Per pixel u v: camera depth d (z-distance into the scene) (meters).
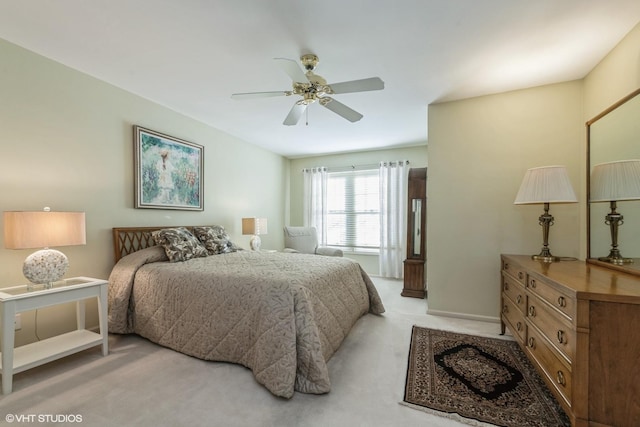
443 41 2.07
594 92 2.43
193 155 3.69
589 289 1.32
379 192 5.33
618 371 1.25
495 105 2.96
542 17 1.80
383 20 1.84
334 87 2.08
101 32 1.99
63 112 2.44
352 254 5.60
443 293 3.18
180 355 2.22
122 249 2.83
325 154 5.81
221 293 2.13
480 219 3.03
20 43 2.13
